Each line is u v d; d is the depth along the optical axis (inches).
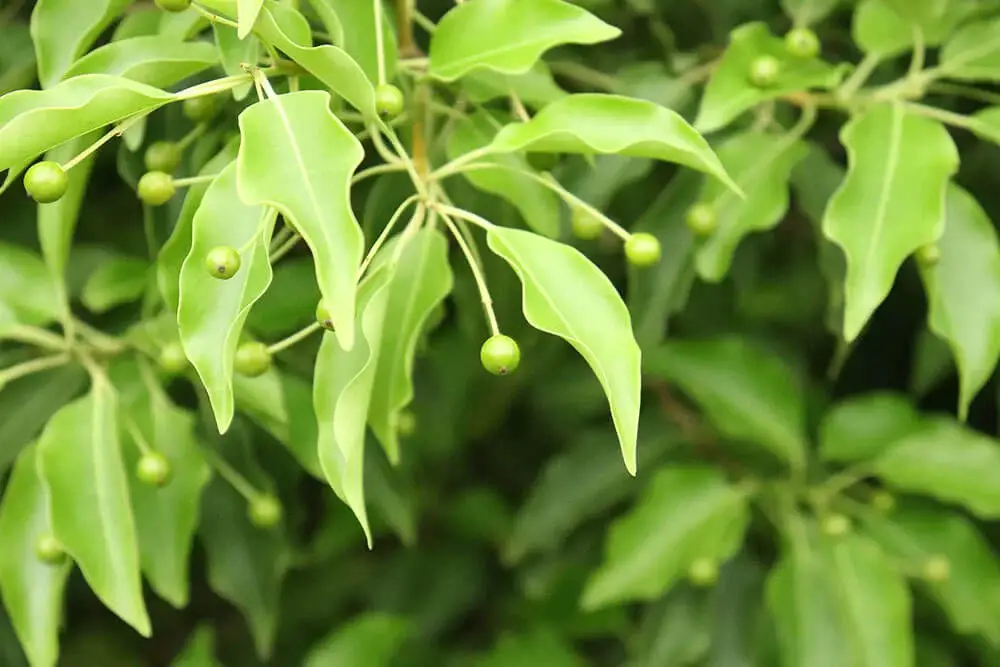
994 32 26.3
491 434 36.1
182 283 22.2
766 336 32.0
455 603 33.6
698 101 27.7
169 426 25.8
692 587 29.8
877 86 29.1
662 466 30.5
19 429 26.7
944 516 29.6
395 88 23.1
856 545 28.6
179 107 25.3
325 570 34.2
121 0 23.6
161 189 23.2
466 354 30.2
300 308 26.7
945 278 25.4
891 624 28.2
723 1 29.1
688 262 26.7
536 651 30.8
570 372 31.0
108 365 26.1
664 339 29.8
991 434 34.1
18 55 26.7
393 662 32.2
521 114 24.1
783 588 28.6
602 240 29.1
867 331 33.3
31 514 25.2
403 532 28.3
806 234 32.7
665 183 29.3
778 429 29.2
